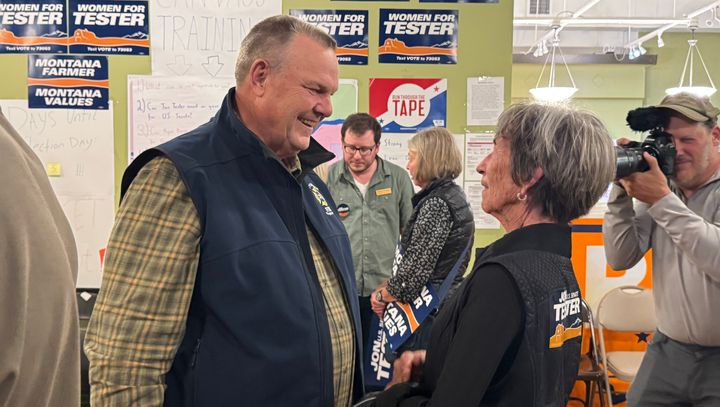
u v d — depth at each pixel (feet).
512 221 4.29
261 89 4.64
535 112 4.13
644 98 28.37
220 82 11.80
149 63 11.72
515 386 3.71
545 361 3.76
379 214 11.59
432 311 8.96
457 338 3.79
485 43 11.99
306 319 4.47
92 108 11.73
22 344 2.47
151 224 4.16
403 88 12.02
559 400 3.93
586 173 3.99
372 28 11.90
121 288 4.06
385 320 9.24
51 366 2.61
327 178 11.68
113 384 3.94
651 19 20.67
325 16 11.82
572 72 27.61
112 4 11.57
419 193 9.24
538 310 3.72
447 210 8.91
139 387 3.96
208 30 11.71
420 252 8.86
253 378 4.27
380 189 11.63
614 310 13.79
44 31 11.59
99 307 4.10
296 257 4.56
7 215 2.49
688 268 6.83
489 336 3.66
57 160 11.77
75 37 11.61
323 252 5.02
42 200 2.68
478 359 3.64
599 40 27.78
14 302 2.46
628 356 13.64
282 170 4.62
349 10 11.83
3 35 11.56
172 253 4.12
